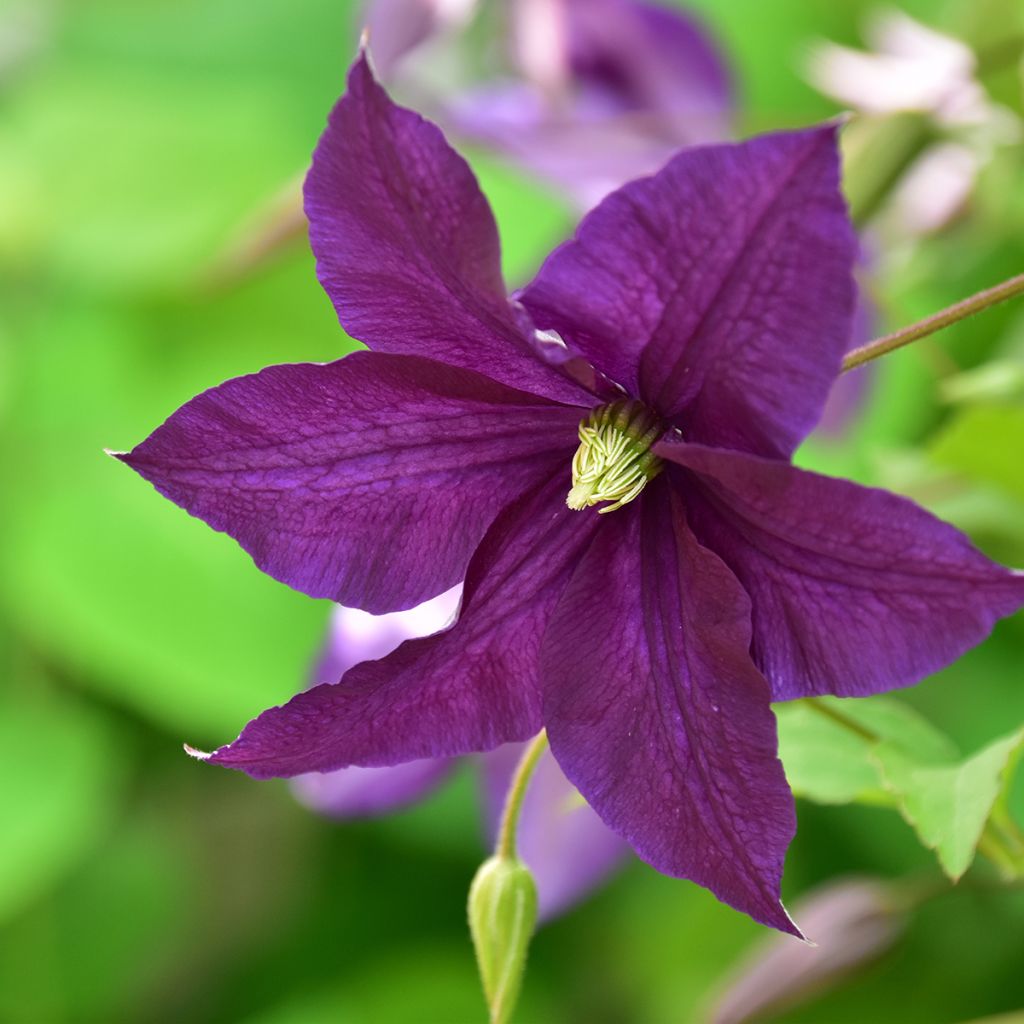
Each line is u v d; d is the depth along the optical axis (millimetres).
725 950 681
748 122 583
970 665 653
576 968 686
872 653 407
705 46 591
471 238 397
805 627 410
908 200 588
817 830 648
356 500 425
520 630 429
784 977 514
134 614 686
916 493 535
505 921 450
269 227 549
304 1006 687
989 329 660
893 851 640
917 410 667
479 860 683
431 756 426
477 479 429
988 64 541
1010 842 459
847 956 512
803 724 472
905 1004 648
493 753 525
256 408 416
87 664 696
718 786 415
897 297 579
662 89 596
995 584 394
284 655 675
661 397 419
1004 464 508
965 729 644
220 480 418
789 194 387
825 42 614
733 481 402
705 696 417
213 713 672
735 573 416
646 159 583
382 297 412
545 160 583
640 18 585
